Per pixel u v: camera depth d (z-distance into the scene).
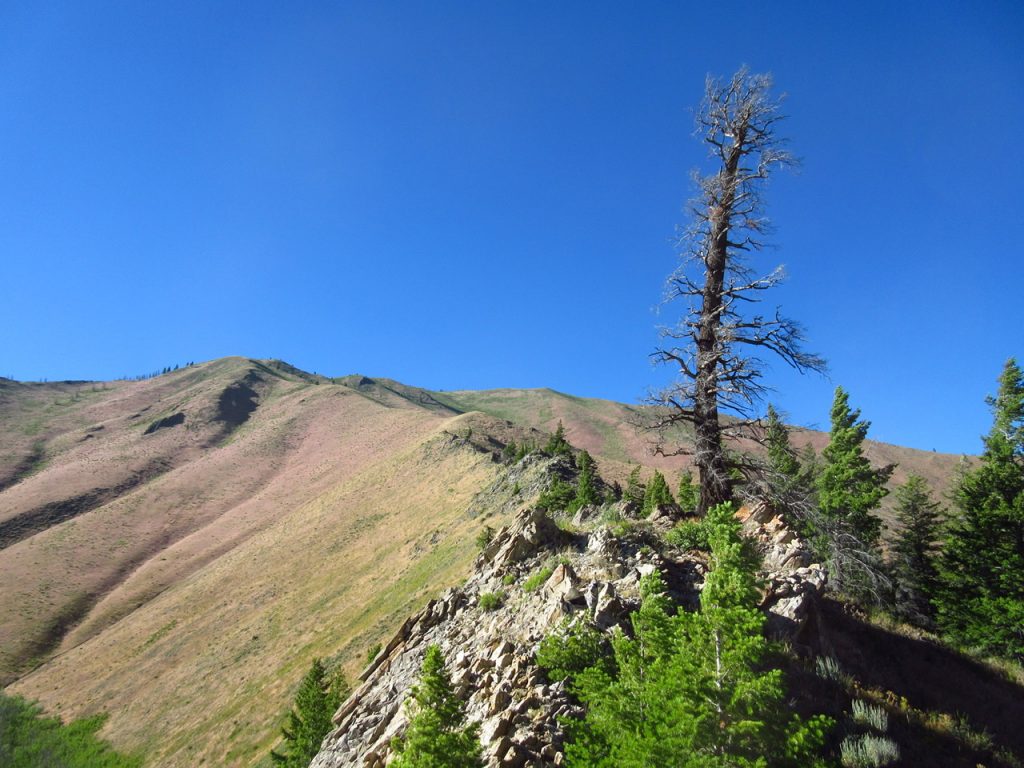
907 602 23.97
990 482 26.30
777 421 13.54
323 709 29.23
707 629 8.16
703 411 14.15
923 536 29.16
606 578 12.05
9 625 92.50
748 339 13.96
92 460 184.12
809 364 13.52
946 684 13.59
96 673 75.69
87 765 50.66
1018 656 19.67
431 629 14.95
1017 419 27.12
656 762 6.88
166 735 52.47
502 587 14.24
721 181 14.98
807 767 7.47
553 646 9.60
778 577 11.74
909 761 9.04
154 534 137.25
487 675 10.17
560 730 8.30
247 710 48.34
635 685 7.95
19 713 62.72
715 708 7.36
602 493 46.81
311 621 64.38
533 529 15.48
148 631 84.81
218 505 157.38
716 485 13.88
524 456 80.06
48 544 124.81
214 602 87.50
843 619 15.35
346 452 181.88
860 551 15.97
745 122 14.90
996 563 24.22
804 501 14.23
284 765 29.31
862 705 9.88
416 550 67.88
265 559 97.94
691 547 13.03
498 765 7.79
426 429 177.88
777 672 7.29
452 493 86.50
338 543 91.00
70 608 101.19
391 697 13.14
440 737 8.11
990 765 9.88
